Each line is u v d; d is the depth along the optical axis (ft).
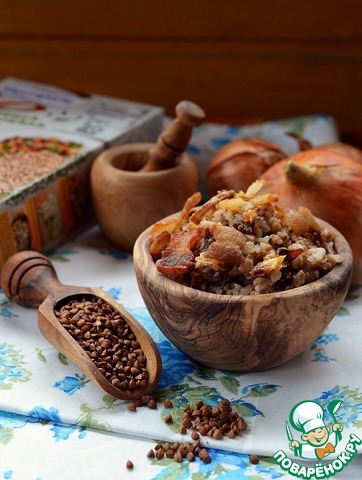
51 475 1.35
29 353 1.67
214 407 1.50
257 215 1.59
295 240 1.59
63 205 2.13
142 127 2.40
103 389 1.50
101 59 2.93
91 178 2.11
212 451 1.41
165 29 2.86
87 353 1.56
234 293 1.50
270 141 2.51
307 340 1.54
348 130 2.96
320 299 1.47
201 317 1.47
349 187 1.85
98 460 1.38
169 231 1.66
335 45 2.82
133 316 1.80
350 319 1.79
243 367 1.57
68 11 2.86
